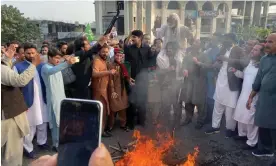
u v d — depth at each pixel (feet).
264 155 9.88
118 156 8.63
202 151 9.80
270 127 8.86
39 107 9.78
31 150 9.81
